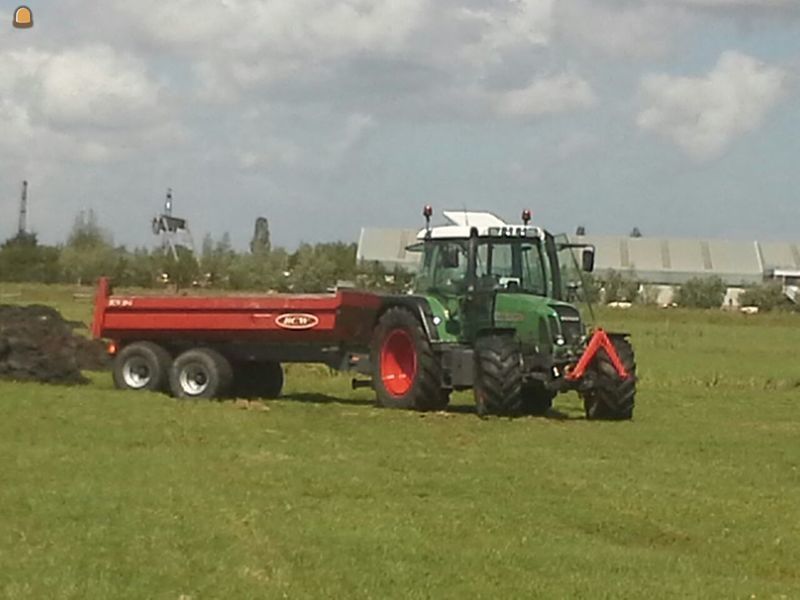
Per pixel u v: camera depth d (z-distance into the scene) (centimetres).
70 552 1019
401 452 1619
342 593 916
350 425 1898
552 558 1038
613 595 925
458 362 2091
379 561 1009
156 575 953
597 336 2041
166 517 1156
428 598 906
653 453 1675
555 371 2039
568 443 1747
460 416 2050
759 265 11212
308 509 1214
